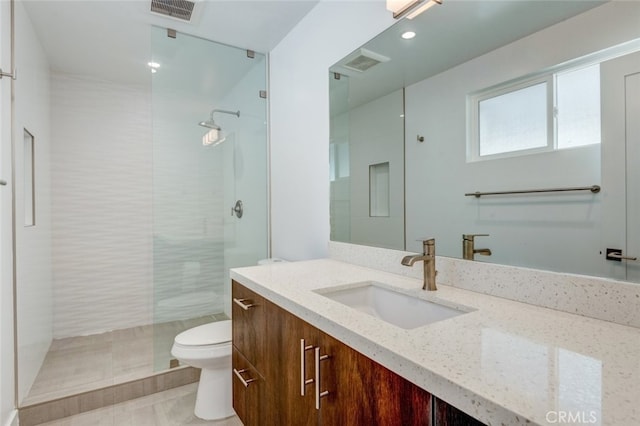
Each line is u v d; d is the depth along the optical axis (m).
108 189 2.96
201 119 2.66
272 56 2.55
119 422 1.75
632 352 0.66
